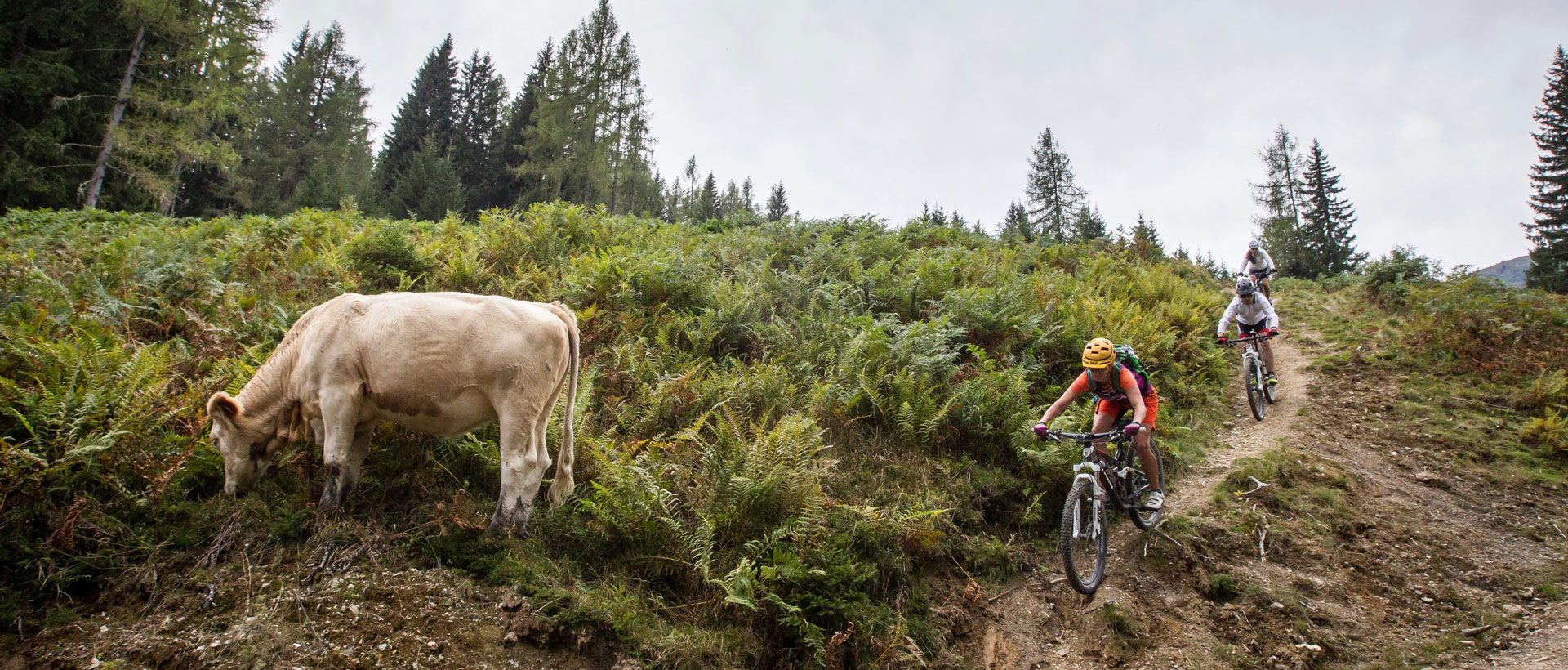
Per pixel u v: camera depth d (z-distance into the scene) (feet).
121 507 13.55
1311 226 141.08
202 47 66.23
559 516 15.89
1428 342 36.78
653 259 30.25
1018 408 23.32
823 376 24.31
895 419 22.44
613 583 14.76
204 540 13.64
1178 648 16.25
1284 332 43.80
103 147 59.57
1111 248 59.06
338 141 145.28
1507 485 24.62
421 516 15.21
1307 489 23.12
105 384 14.92
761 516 16.21
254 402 14.94
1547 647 16.16
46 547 12.39
